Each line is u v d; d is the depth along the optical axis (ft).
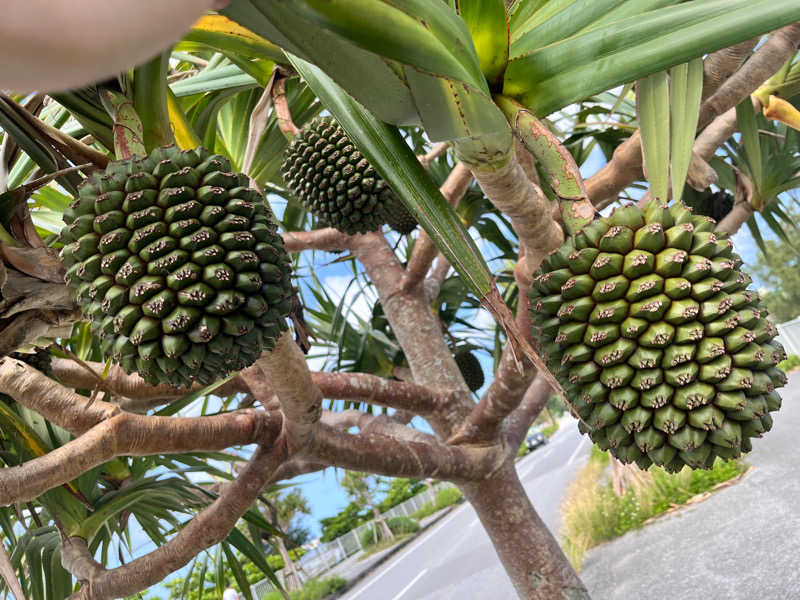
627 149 2.18
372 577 23.40
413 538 28.94
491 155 1.22
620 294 1.27
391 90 1.02
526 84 1.26
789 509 9.98
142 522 3.41
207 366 1.32
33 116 1.59
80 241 1.29
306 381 2.06
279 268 1.38
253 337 1.32
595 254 1.31
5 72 0.25
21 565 2.99
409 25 0.81
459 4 1.16
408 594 17.54
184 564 2.34
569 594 2.93
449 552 21.40
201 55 3.25
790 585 7.52
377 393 3.02
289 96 2.95
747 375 1.21
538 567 2.97
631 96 3.93
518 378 2.66
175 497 3.00
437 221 1.12
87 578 2.35
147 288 1.24
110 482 3.08
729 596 7.80
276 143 3.15
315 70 1.27
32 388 2.06
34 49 0.24
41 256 1.47
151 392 2.42
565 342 1.33
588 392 1.31
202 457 3.27
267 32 0.85
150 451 2.12
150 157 1.35
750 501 11.18
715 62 2.21
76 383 2.58
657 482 13.35
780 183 4.04
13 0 0.23
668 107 1.48
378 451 2.65
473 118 1.10
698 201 4.33
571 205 1.32
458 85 1.03
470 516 27.78
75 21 0.24
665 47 1.16
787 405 16.78
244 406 3.34
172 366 1.27
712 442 1.25
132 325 1.27
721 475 13.23
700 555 9.68
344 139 2.56
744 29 1.12
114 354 1.32
